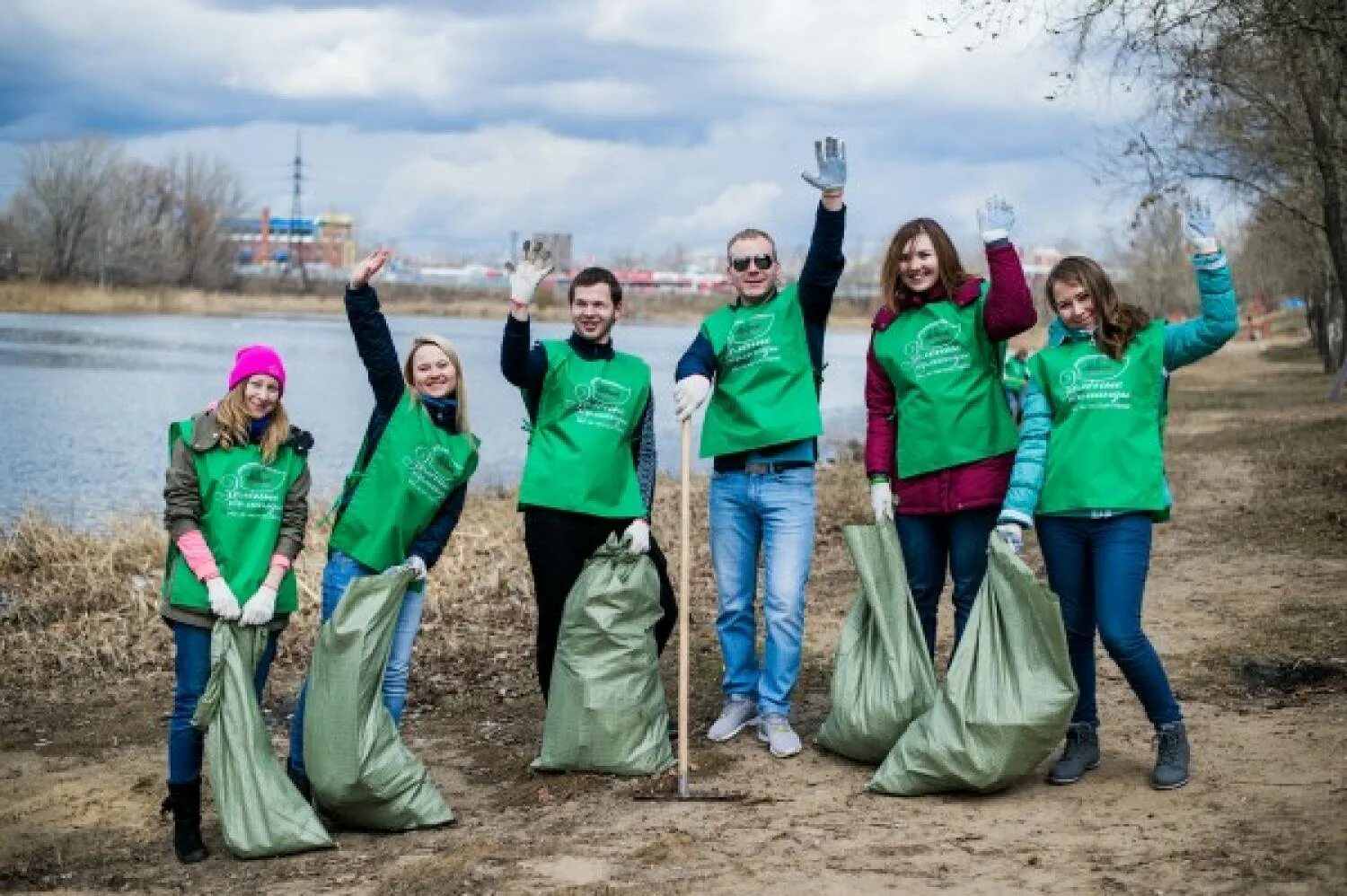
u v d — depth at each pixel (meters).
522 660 9.12
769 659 6.72
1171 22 13.13
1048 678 5.69
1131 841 5.14
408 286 128.00
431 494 6.23
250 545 5.89
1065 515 5.88
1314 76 16.45
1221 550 12.24
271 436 5.94
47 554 12.30
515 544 12.95
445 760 7.05
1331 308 45.88
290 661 9.20
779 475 6.66
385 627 5.96
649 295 137.00
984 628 5.82
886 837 5.38
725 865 5.15
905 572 6.38
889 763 5.94
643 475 6.80
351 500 6.21
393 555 6.20
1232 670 7.83
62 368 37.91
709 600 10.80
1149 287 61.47
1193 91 15.45
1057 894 4.68
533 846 5.50
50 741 7.68
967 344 6.30
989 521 6.35
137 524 13.29
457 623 10.11
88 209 93.94
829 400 40.66
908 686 6.16
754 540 6.85
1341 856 4.74
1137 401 5.79
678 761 6.46
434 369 6.27
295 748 6.20
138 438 24.14
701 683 8.20
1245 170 19.77
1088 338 5.93
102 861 5.88
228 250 108.44
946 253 6.35
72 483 18.91
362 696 5.88
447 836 5.86
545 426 6.70
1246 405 35.41
